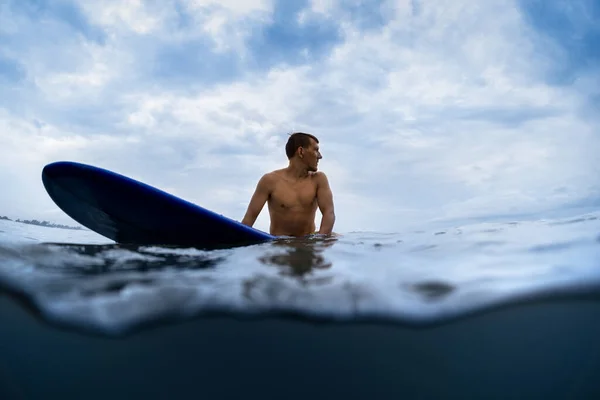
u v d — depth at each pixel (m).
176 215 2.92
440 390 1.51
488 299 1.50
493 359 1.51
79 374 1.47
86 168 2.88
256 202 3.96
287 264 2.05
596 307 1.62
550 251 2.10
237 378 1.50
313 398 1.49
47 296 1.46
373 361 1.49
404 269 1.90
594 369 1.51
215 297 1.51
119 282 1.64
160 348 1.45
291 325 1.49
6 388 1.49
